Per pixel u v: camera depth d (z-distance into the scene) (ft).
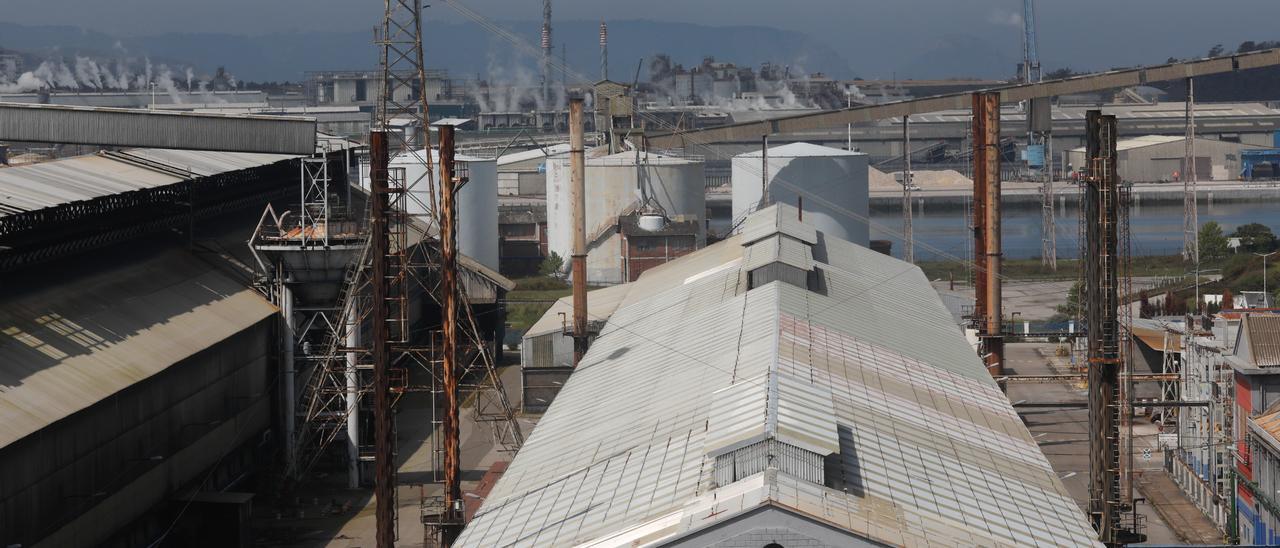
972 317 407.44
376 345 224.94
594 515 167.12
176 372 275.39
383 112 306.35
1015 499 177.68
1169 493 313.32
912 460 180.86
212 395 293.43
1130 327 302.86
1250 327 288.92
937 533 152.87
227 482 304.71
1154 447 347.36
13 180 315.78
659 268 414.21
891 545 143.33
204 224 383.65
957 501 168.96
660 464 177.88
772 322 247.29
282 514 301.43
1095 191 231.71
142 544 265.34
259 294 336.49
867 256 385.50
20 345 252.01
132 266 320.70
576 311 383.04
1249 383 283.59
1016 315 570.46
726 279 318.65
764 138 629.10
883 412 202.59
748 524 143.33
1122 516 285.02
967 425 211.82
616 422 213.25
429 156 298.15
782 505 142.92
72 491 234.79
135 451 257.75
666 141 652.48
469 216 625.41
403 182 304.50
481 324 470.80
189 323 298.76
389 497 224.53
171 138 307.78
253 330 317.83
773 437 159.94
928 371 246.68
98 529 242.58
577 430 218.18
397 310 409.08
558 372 388.78
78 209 305.32
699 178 652.48
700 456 172.86
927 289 356.79
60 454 230.48
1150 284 618.44
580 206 382.01
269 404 328.29
